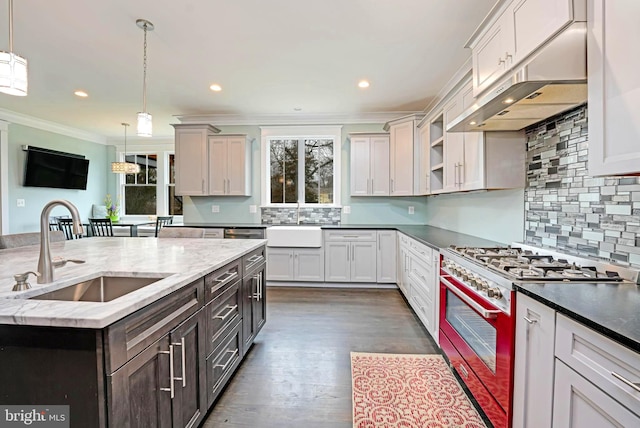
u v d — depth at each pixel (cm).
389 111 464
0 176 484
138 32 249
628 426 84
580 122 179
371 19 230
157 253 215
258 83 355
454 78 338
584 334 100
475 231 316
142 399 117
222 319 191
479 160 241
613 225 158
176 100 417
